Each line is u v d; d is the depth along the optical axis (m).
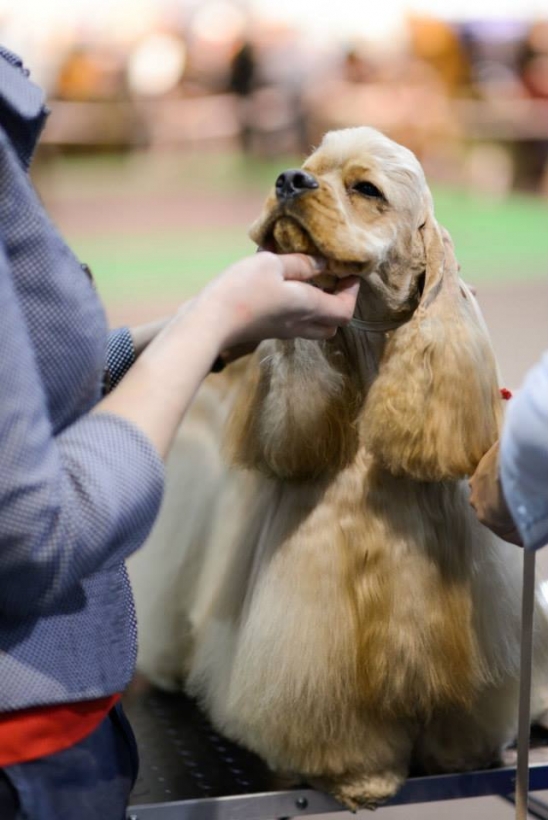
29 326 1.17
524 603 1.63
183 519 2.42
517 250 9.58
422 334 1.78
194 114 12.84
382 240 1.77
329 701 1.82
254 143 12.85
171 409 1.23
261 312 1.34
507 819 3.04
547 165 12.08
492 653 1.88
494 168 12.12
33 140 1.22
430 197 1.92
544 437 1.23
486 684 1.88
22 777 1.23
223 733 2.03
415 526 1.85
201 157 12.87
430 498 1.88
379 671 1.81
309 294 1.40
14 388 1.07
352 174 1.81
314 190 1.70
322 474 1.88
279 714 1.84
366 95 12.20
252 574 1.98
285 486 1.94
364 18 12.18
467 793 1.94
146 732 2.17
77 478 1.15
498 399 1.84
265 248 1.76
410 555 1.84
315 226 1.68
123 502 1.16
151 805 1.81
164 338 1.28
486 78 12.11
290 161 12.77
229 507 2.26
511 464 1.29
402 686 1.83
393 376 1.79
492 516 1.55
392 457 1.78
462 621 1.85
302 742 1.84
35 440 1.08
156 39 12.62
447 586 1.85
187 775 1.97
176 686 2.40
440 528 1.88
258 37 12.61
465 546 1.89
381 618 1.83
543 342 6.55
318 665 1.82
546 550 3.21
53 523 1.10
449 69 12.16
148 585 2.43
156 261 9.00
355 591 1.84
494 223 10.75
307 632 1.83
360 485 1.86
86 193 11.91
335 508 1.87
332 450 1.84
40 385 1.12
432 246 1.84
